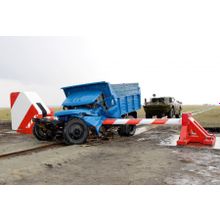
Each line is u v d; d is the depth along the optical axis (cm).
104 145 886
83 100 1005
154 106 1975
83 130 902
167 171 551
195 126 889
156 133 1239
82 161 656
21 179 507
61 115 926
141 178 504
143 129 1423
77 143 895
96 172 552
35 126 1018
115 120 977
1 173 536
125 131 1102
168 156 699
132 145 884
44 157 689
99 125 970
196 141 892
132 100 1216
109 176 521
